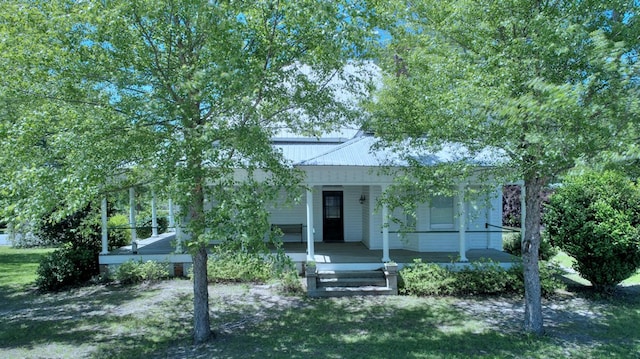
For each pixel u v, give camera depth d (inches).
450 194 303.4
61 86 239.1
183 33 247.0
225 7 215.9
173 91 252.5
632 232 380.2
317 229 632.4
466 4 267.4
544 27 225.5
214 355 273.7
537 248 312.7
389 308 378.6
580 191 409.4
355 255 510.6
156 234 710.5
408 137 339.6
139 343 301.0
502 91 235.0
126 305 400.8
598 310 363.6
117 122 229.6
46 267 463.8
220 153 257.9
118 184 293.6
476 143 296.4
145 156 238.1
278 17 241.0
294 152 546.9
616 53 185.9
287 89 287.6
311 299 410.9
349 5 238.2
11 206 203.9
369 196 561.6
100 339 310.2
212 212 223.1
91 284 484.7
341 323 338.6
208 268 473.4
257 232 212.8
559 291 423.5
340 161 439.2
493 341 292.8
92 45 237.9
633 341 290.0
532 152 236.8
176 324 344.2
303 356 268.7
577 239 399.2
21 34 225.5
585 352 269.6
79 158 217.3
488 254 522.9
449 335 307.0
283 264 243.0
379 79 394.3
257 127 241.3
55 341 306.8
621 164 201.6
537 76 228.5
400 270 445.1
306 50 259.9
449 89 283.1
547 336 301.0
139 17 232.2
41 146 247.8
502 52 253.0
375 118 337.7
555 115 196.4
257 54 248.5
